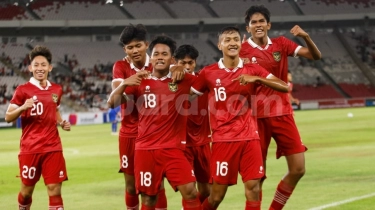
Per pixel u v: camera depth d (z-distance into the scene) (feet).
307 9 247.09
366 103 224.53
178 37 236.63
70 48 221.66
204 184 36.11
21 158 34.68
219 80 30.81
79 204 43.65
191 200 29.45
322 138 94.94
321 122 135.74
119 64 33.63
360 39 253.03
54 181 34.12
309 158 68.03
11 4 221.05
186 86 30.25
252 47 35.17
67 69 212.84
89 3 229.04
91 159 77.41
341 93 230.07
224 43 30.66
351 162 62.80
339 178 51.37
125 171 35.47
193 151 35.14
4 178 61.26
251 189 30.35
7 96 191.93
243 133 30.42
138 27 32.22
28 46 216.74
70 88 204.95
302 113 184.03
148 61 33.45
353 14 242.58
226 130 30.63
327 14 242.17
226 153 30.63
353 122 132.26
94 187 52.42
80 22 211.82
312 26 251.80
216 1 242.99
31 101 33.14
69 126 36.63
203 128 35.22
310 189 45.85
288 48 35.35
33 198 47.65
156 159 29.63
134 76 28.86
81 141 109.81
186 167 29.45
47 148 34.22
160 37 29.84
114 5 231.30
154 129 29.63
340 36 254.06
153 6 234.58
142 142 29.91
